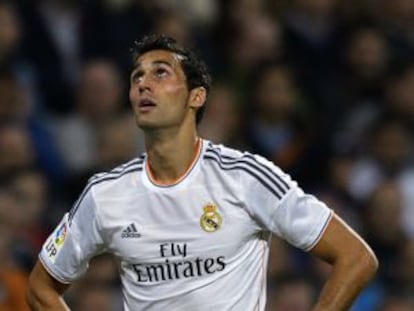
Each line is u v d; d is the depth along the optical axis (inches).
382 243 1207.6
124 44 1301.7
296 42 1386.6
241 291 655.8
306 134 1288.1
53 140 1211.9
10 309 993.5
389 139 1301.7
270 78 1290.6
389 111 1334.9
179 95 659.4
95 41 1295.5
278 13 1409.9
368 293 1159.0
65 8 1294.3
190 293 653.3
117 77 1248.2
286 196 650.2
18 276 1005.2
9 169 1109.1
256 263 660.7
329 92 1365.7
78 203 674.2
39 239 1083.9
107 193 663.8
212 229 650.2
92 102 1222.9
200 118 673.0
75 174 1167.6
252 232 656.4
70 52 1288.1
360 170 1291.8
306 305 1086.4
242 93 1305.4
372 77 1380.4
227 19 1387.8
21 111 1197.7
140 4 1326.3
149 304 659.4
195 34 1348.4
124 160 1157.7
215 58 1343.5
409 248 1183.6
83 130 1218.6
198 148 663.8
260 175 650.8
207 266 652.1
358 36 1391.5
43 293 690.2
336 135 1320.1
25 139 1152.8
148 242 655.1
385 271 1189.7
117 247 663.1
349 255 648.4
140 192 658.8
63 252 681.6
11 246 1042.1
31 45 1264.8
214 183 653.9
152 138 659.4
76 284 1054.4
